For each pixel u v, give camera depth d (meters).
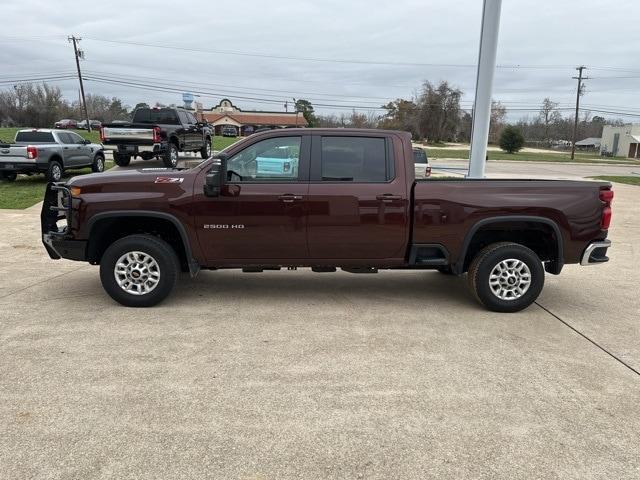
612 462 2.87
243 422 3.19
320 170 5.21
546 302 5.80
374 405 3.42
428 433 3.11
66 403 3.37
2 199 13.08
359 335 4.64
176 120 18.86
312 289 6.09
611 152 83.12
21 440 2.96
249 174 5.22
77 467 2.74
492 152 64.69
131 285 5.24
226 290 5.98
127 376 3.75
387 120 91.56
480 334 4.73
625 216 13.37
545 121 108.19
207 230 5.16
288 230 5.19
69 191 5.17
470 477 2.72
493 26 8.20
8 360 3.97
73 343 4.32
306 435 3.07
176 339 4.45
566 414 3.36
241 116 93.44
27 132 16.23
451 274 6.93
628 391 3.68
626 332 4.85
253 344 4.38
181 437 3.02
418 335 4.67
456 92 83.12
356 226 5.21
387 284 6.41
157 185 5.13
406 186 5.23
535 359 4.20
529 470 2.78
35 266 7.01
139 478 2.66
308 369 3.93
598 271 7.39
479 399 3.53
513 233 5.70
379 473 2.74
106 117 95.75
